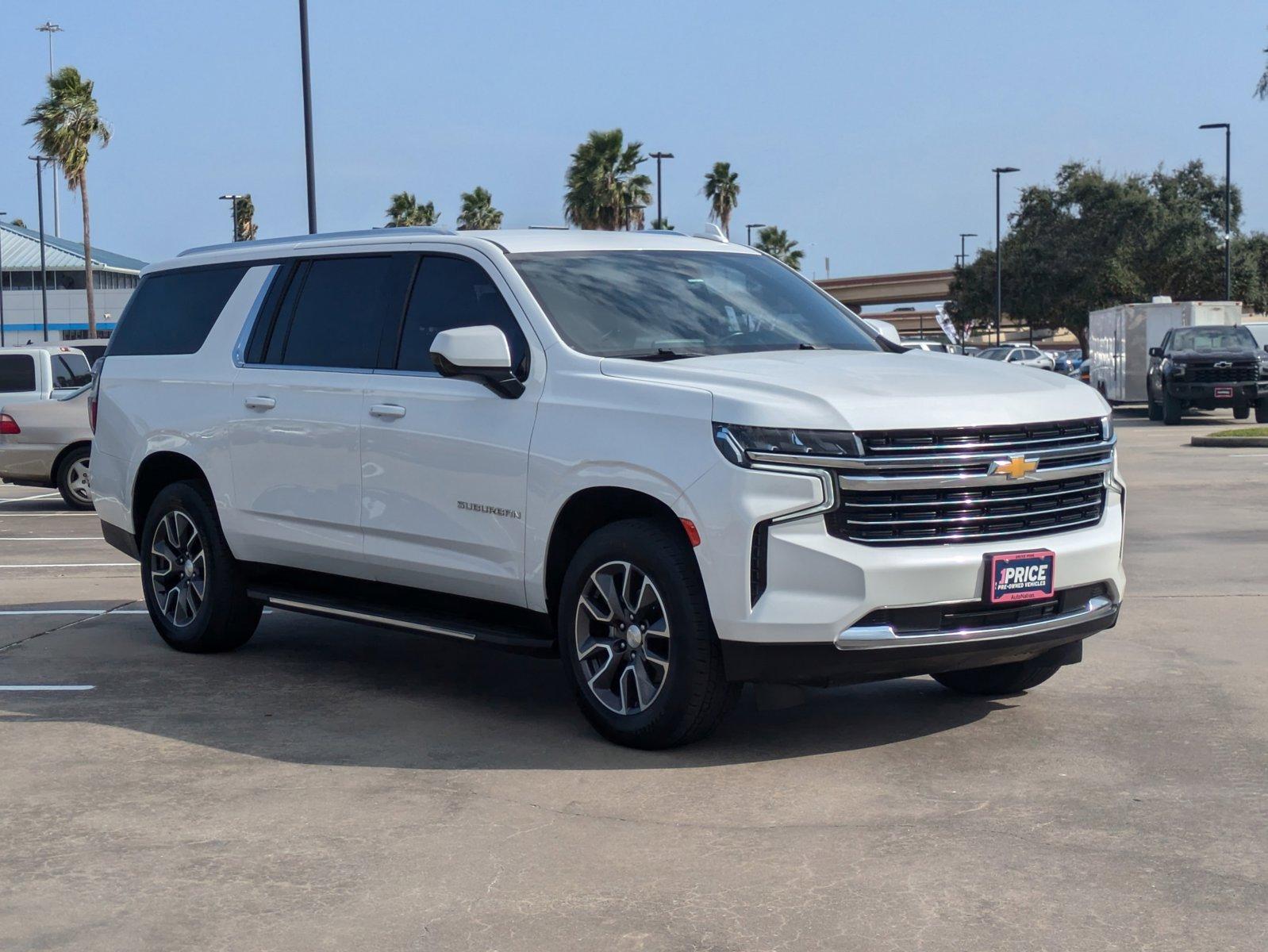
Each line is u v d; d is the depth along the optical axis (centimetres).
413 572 647
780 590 514
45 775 540
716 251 704
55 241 8431
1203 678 678
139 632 839
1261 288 6341
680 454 533
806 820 479
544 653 594
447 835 467
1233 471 1752
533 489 585
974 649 529
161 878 430
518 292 617
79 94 5116
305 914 402
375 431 654
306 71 2391
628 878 426
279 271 741
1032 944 374
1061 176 6531
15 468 1619
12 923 398
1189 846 448
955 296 7144
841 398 523
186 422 760
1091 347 3900
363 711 640
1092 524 573
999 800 497
